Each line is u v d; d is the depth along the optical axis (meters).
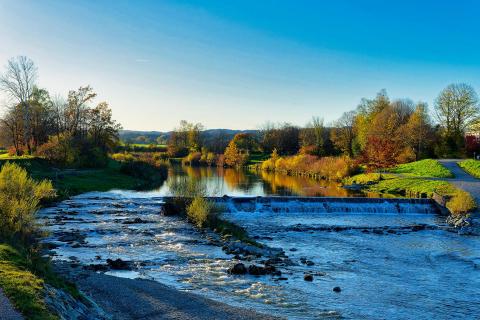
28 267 18.92
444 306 22.59
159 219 45.47
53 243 33.50
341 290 24.67
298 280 26.33
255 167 151.38
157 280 25.44
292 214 53.12
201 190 52.91
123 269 27.47
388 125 106.31
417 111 118.00
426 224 46.88
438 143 115.00
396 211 55.66
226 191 78.19
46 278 18.44
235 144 177.00
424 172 83.06
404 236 40.41
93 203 55.19
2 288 15.40
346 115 144.75
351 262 31.08
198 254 31.80
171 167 146.00
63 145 84.62
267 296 23.28
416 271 28.98
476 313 21.69
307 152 142.75
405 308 22.20
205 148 180.62
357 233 41.69
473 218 47.72
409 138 108.94
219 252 32.53
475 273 28.62
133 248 33.28
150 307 19.88
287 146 178.62
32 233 28.83
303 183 95.44
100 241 35.28
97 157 94.69
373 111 129.00
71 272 24.70
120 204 54.56
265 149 187.38
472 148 107.94
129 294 21.44
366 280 26.80
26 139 86.44
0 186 30.05
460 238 39.66
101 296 20.83
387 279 27.08
